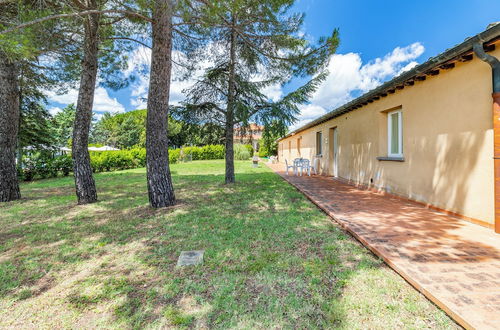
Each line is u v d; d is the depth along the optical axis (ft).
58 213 16.96
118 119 140.26
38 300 7.04
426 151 15.37
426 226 11.73
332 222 13.29
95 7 17.06
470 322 5.24
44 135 46.44
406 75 15.05
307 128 45.57
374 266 8.33
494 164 10.59
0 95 21.77
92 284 7.80
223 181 31.65
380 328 5.56
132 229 13.10
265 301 6.68
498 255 8.47
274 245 10.36
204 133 29.63
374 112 21.80
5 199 21.76
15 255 10.10
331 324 5.76
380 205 16.39
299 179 31.50
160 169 17.79
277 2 17.89
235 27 22.13
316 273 7.99
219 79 28.02
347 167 27.99
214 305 6.58
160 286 7.57
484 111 11.45
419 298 6.53
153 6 14.34
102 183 33.12
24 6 13.44
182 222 14.01
